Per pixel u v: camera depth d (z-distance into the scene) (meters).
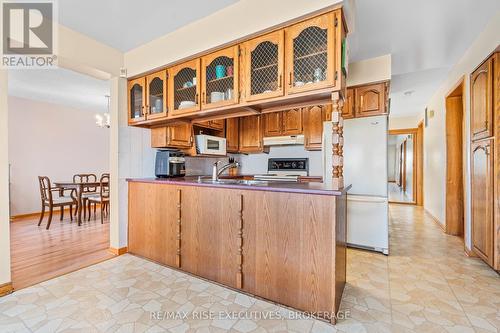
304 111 3.71
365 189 2.93
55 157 5.20
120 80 2.84
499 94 2.15
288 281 1.76
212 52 2.24
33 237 3.41
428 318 1.62
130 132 2.94
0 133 1.92
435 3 1.97
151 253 2.62
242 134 4.18
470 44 2.65
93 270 2.37
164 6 2.03
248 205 1.94
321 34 1.74
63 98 4.74
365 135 2.94
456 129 3.61
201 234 2.22
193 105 2.40
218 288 2.03
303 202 1.70
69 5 2.00
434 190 4.54
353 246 3.04
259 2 1.90
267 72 1.99
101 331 1.50
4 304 1.78
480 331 1.50
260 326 1.55
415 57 2.97
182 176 3.28
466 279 2.18
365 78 2.95
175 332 1.49
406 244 3.18
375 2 1.96
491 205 2.26
